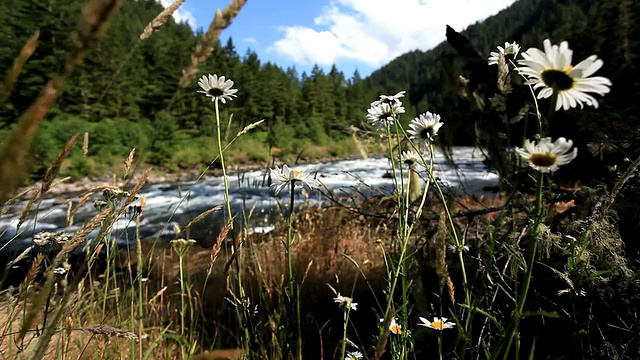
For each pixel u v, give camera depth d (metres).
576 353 1.10
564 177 2.31
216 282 2.76
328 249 3.21
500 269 1.74
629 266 1.26
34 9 19.14
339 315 2.43
